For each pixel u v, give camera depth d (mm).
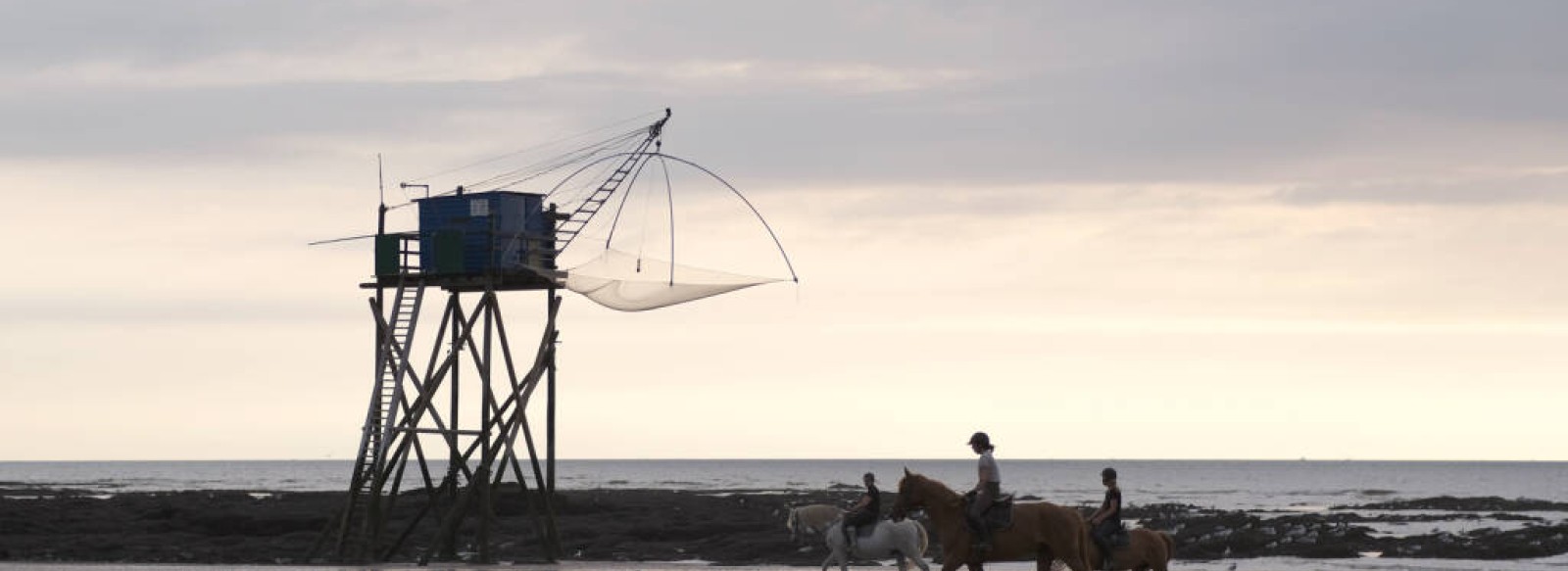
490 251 68750
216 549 81250
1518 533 91938
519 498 107812
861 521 57844
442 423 70625
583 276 69188
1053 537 45438
